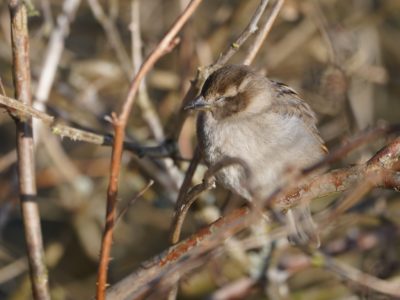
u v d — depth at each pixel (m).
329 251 10.69
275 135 8.53
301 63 13.73
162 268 6.47
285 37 13.32
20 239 13.58
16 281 12.55
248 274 10.43
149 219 13.27
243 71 8.80
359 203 10.83
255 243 8.85
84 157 13.77
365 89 12.82
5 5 12.48
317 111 12.22
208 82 8.74
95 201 12.77
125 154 11.59
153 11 14.19
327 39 11.68
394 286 9.05
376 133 5.68
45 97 10.09
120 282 6.50
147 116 10.78
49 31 11.29
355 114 11.60
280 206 6.65
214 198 10.61
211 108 8.59
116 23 13.09
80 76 13.16
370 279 9.13
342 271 9.81
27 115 7.28
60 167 12.30
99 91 13.59
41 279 7.10
